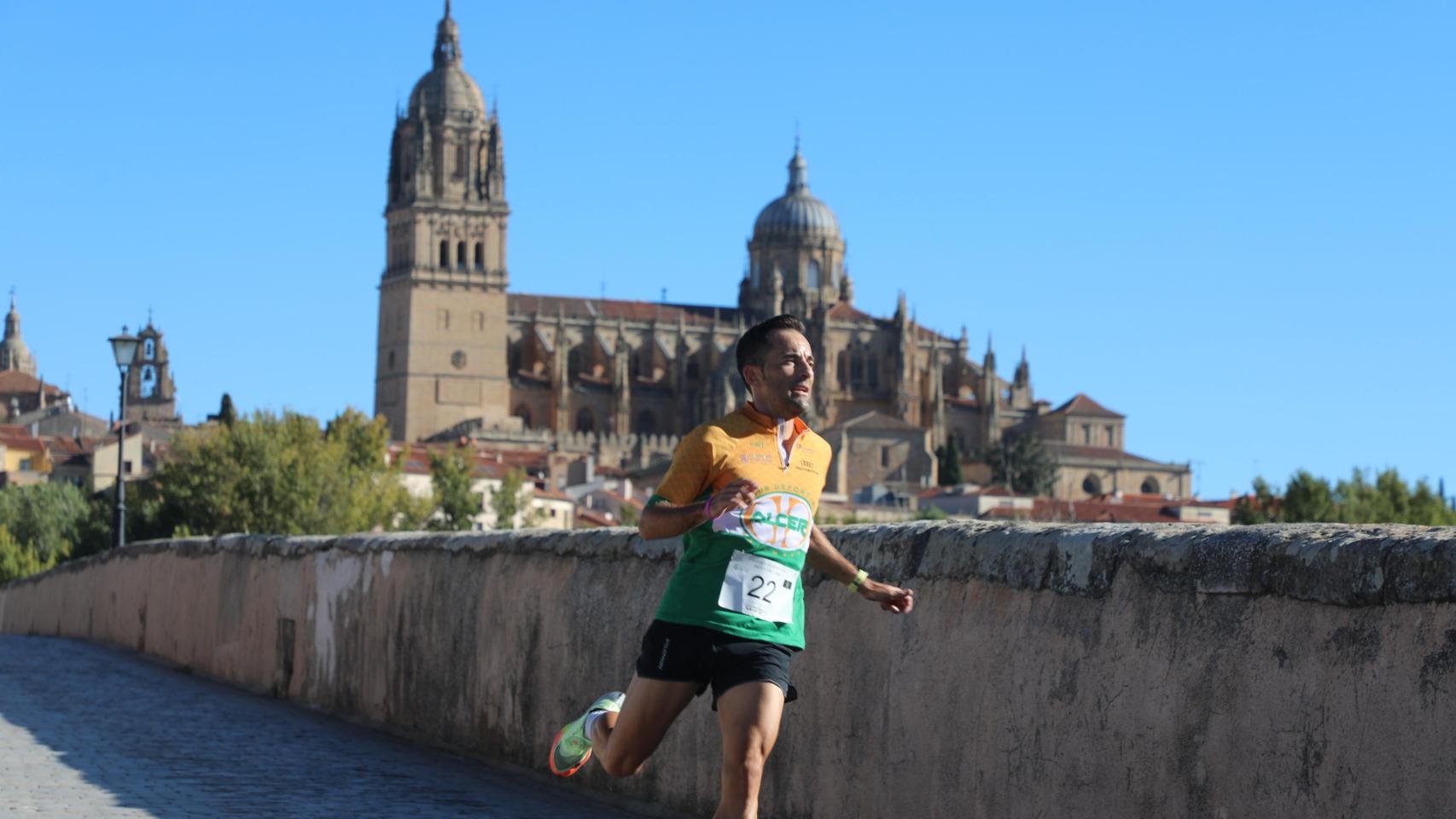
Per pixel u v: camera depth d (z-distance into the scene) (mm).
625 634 12336
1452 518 109125
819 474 8188
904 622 9617
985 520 9523
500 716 14172
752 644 7879
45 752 13898
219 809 11148
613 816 11562
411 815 11211
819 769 10320
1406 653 6668
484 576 14609
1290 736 7152
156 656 25594
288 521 115500
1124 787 8016
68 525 119812
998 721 8844
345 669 17547
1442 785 6480
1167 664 7816
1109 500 196375
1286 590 7215
